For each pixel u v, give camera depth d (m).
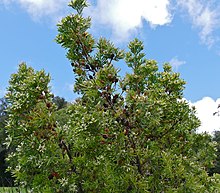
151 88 8.42
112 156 6.27
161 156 7.11
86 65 7.37
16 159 6.69
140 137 7.10
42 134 6.16
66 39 7.49
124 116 6.47
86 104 6.91
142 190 6.27
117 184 6.28
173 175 6.71
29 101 6.30
